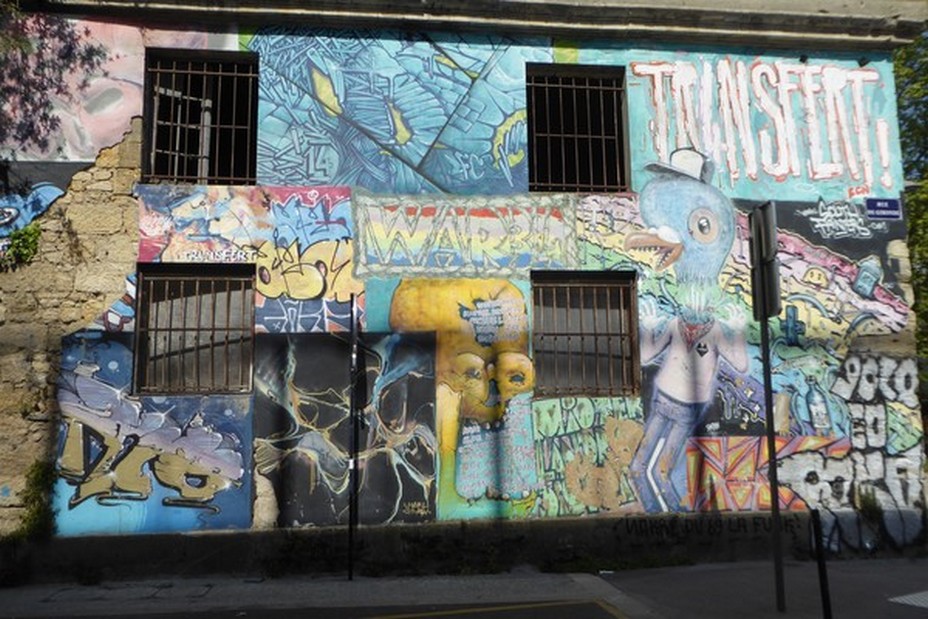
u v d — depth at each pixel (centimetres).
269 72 958
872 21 1024
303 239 930
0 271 895
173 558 865
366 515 894
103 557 857
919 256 1251
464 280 943
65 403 879
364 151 955
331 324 919
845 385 981
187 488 877
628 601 759
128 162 925
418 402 916
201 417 890
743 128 1015
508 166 973
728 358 967
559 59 1004
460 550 898
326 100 960
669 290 971
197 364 912
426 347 926
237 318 926
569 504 921
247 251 921
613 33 1004
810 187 1014
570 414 936
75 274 902
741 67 1027
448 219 952
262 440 891
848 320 995
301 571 877
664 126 1005
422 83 977
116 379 887
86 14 939
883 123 1039
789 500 952
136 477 873
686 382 957
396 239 941
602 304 980
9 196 905
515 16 985
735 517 941
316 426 900
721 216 992
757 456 955
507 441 922
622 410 945
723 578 845
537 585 832
